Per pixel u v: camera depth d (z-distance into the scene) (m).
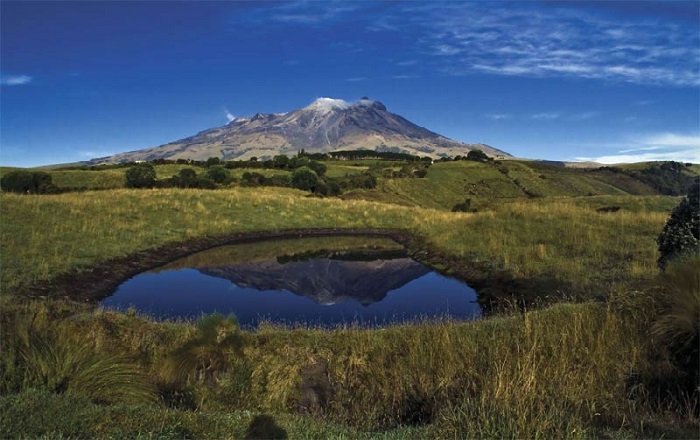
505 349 7.22
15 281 13.23
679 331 6.17
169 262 19.84
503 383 5.47
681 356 6.13
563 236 17.62
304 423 5.25
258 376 7.38
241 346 7.98
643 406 5.46
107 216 23.86
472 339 7.93
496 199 97.75
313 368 7.58
